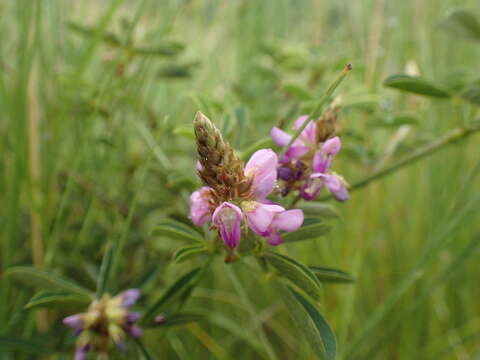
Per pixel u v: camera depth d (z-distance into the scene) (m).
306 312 0.12
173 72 0.25
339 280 0.13
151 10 0.27
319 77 0.26
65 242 0.21
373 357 0.23
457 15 0.20
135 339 0.14
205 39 0.35
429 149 0.19
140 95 0.25
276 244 0.11
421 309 0.25
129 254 0.22
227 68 0.35
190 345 0.25
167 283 0.23
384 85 0.16
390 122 0.20
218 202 0.11
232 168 0.11
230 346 0.25
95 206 0.22
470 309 0.27
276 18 0.36
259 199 0.11
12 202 0.19
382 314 0.22
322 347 0.11
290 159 0.13
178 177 0.16
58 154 0.22
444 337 0.26
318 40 0.32
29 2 0.20
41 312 0.19
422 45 0.32
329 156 0.12
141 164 0.24
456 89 0.20
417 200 0.29
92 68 0.29
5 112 0.22
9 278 0.18
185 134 0.15
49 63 0.23
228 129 0.16
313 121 0.13
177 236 0.13
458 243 0.28
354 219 0.26
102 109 0.22
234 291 0.28
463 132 0.19
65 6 0.25
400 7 0.33
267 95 0.25
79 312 0.14
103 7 0.29
